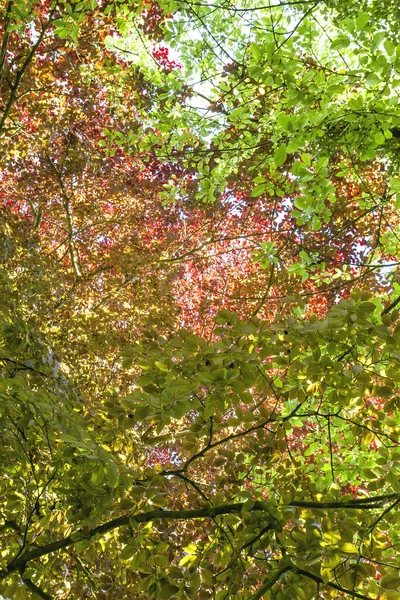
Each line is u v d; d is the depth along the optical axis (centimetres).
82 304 1121
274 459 425
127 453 499
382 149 570
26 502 455
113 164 1249
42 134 1132
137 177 1272
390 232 639
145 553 375
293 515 364
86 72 908
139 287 1181
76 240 1371
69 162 1209
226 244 1368
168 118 624
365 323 346
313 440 512
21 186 1284
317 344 359
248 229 1304
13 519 473
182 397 343
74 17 542
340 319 349
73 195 1313
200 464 820
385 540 362
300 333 360
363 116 464
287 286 1032
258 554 377
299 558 335
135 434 617
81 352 966
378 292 894
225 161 654
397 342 343
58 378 541
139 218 1331
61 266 1223
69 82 1065
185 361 365
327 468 462
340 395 371
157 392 352
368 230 974
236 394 369
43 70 1003
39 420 409
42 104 1034
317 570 331
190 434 406
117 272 1264
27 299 763
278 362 376
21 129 1051
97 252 1363
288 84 427
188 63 628
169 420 347
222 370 346
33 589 428
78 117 1180
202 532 460
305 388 380
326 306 1047
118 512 488
